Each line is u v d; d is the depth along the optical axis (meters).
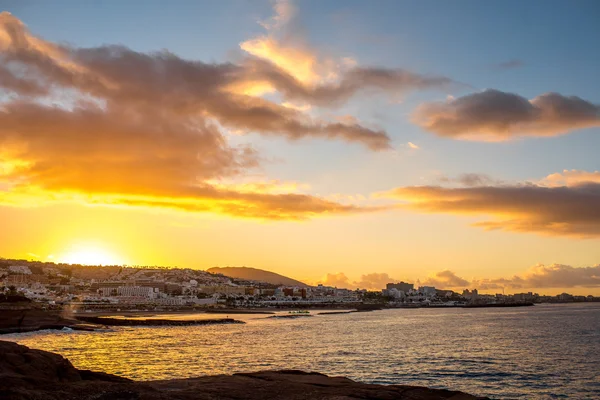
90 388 26.16
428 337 129.38
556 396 53.47
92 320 193.62
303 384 32.94
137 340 118.81
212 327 180.88
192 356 84.81
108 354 87.25
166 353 89.31
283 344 109.19
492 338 125.56
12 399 22.47
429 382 60.62
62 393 24.78
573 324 184.75
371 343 111.88
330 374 65.88
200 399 27.53
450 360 80.81
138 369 68.12
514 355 88.06
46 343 108.81
